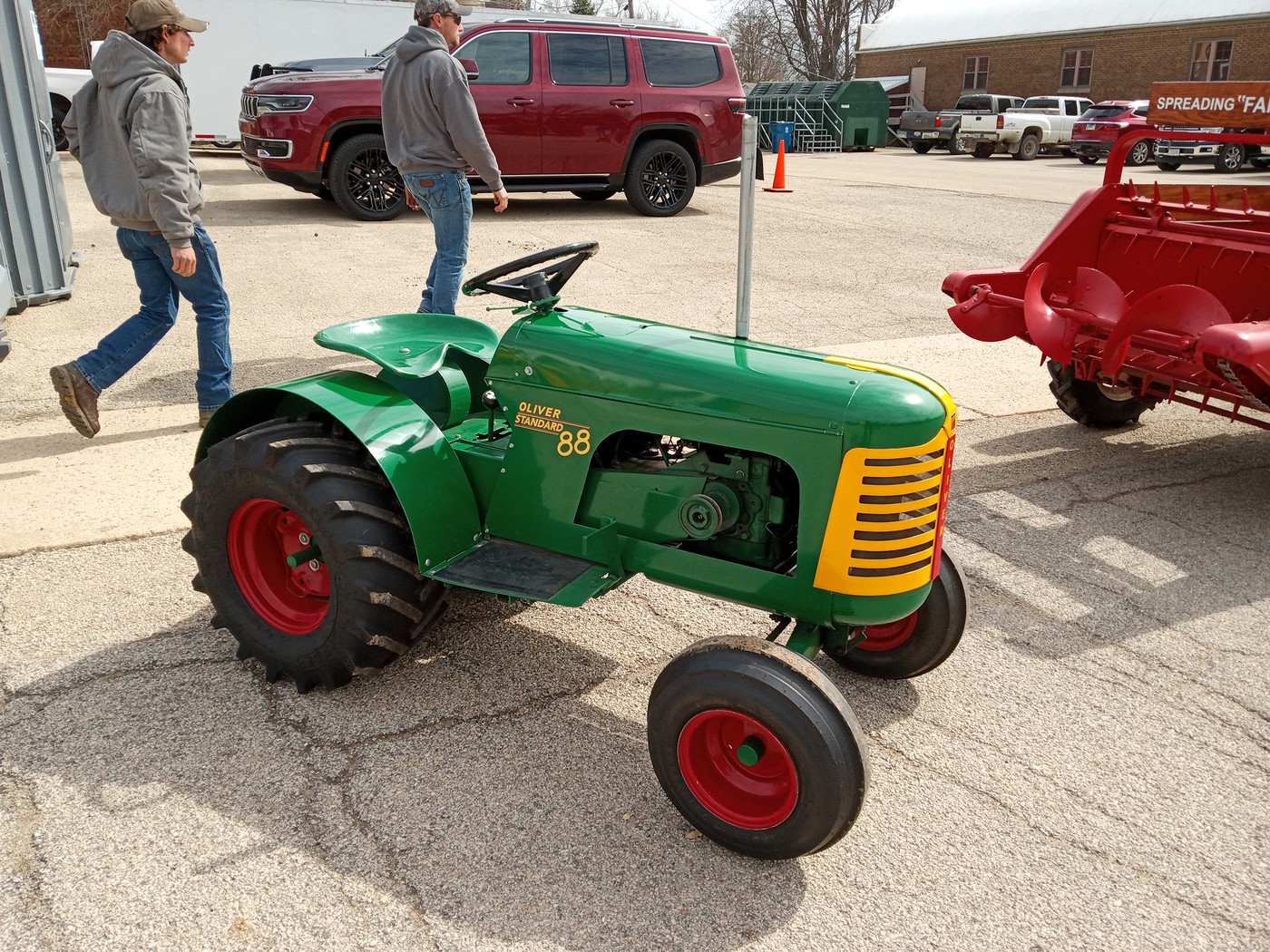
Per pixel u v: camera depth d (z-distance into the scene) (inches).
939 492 104.7
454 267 236.4
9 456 187.5
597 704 124.1
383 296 315.9
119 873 94.2
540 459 117.5
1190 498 194.4
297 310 297.3
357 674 119.8
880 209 555.8
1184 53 1261.1
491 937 89.0
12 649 129.3
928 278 380.5
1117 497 194.2
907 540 102.3
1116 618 150.3
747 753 95.2
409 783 108.4
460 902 92.7
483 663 132.1
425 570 114.7
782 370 106.3
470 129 219.6
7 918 88.6
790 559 111.9
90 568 150.0
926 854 102.1
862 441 99.3
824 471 101.2
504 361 118.6
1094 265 216.7
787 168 866.8
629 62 473.4
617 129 474.0
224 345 194.2
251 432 119.3
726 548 114.1
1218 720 126.6
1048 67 1411.2
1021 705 128.4
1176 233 201.3
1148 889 98.5
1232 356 156.3
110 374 185.3
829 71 2081.7
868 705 127.6
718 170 507.8
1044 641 143.7
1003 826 106.7
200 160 676.7
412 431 117.6
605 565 116.7
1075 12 1378.0
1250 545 175.0
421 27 217.3
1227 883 99.7
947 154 1201.4
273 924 89.2
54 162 308.0
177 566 151.7
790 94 1275.8
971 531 177.9
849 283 368.2
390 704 122.3
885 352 280.2
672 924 91.6
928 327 309.4
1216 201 210.5
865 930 92.0
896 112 1514.5
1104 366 180.4
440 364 126.9
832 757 90.7
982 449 218.2
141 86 165.2
